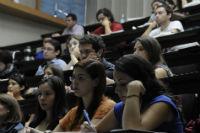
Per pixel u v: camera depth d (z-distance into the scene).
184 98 2.47
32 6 6.73
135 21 5.21
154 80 1.81
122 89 1.81
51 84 2.61
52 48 4.29
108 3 7.12
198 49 3.02
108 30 5.07
